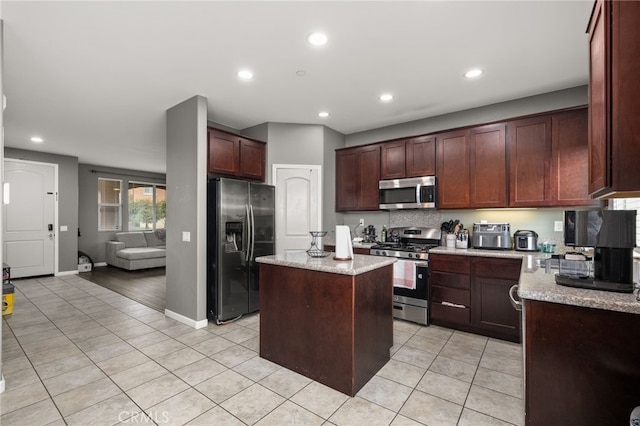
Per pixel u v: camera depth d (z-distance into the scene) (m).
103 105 3.62
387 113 3.94
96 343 2.92
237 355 2.68
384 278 2.50
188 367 2.46
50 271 6.14
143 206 8.30
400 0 1.92
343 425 1.78
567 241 1.49
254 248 3.76
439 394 2.10
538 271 1.89
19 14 2.02
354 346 2.07
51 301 4.38
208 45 2.41
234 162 3.86
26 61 2.63
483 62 2.68
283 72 2.86
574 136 2.97
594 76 1.37
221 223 3.43
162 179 8.66
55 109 3.75
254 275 3.76
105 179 7.62
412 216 4.22
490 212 3.66
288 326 2.43
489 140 3.41
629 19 1.12
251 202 3.74
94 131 4.62
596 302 1.23
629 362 1.22
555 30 2.22
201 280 3.35
